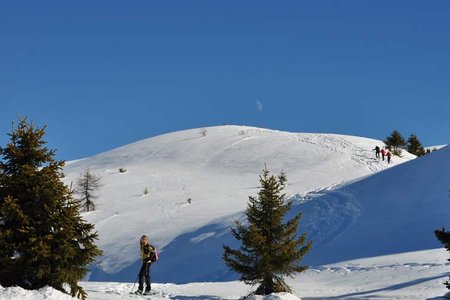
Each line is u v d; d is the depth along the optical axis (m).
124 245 45.12
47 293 11.49
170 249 41.91
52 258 12.02
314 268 26.34
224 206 55.69
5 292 11.19
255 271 14.73
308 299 15.00
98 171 91.12
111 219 55.34
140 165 93.19
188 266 37.00
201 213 52.94
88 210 61.59
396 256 26.14
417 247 28.94
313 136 100.44
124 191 71.31
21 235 12.03
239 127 118.75
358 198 42.84
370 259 26.55
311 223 39.38
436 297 13.42
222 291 18.19
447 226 31.94
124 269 39.81
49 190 12.34
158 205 60.66
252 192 65.00
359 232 34.88
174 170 85.62
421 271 20.58
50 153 13.10
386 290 16.69
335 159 79.75
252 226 14.62
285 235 15.02
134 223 52.44
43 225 12.19
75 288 12.56
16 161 12.74
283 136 101.69
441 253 24.89
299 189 62.59
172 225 49.12
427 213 35.38
